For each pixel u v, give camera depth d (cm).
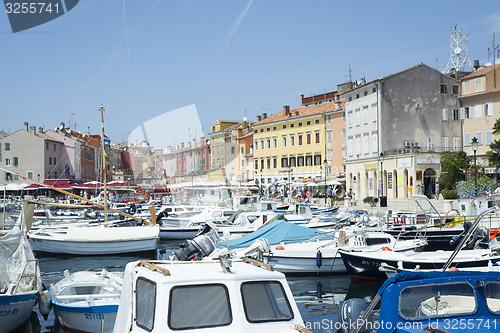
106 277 1551
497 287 696
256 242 1587
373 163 6431
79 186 5975
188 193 3678
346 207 5328
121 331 754
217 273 717
